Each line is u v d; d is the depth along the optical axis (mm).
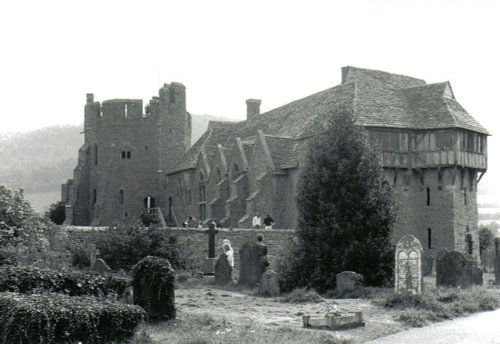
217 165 66125
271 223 49750
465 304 24500
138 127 80750
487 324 20938
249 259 31969
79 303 15508
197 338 16516
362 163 32938
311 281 31234
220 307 24141
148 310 18969
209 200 67500
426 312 22250
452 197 52406
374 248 31656
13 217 31734
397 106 55250
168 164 81500
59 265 31234
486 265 57062
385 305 24078
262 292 28812
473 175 55719
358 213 32000
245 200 59656
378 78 58875
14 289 17797
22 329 14164
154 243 38469
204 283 33000
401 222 52750
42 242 32469
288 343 16422
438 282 30609
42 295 16047
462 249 53094
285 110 69625
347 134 33719
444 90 55500
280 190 56594
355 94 55000
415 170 53688
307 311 22906
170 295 19312
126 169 80125
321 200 32688
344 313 20391
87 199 82625
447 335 18672
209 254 37469
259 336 17156
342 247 31844
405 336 18547
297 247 33250
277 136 59656
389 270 31688
